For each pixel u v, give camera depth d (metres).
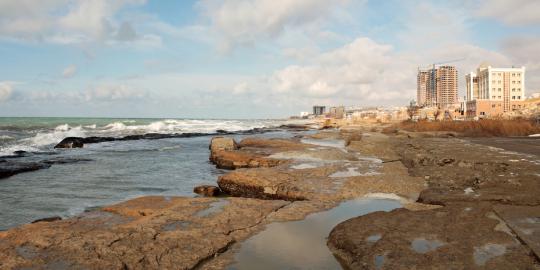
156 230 8.81
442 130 62.53
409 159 22.27
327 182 15.27
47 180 19.38
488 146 28.92
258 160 23.75
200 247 7.89
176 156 30.92
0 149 32.50
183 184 18.58
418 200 12.51
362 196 13.19
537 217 8.78
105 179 19.83
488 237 7.58
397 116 157.38
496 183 13.40
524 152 24.19
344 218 10.44
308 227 9.59
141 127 76.25
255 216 10.33
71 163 25.92
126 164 25.81
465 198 11.52
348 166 19.78
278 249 8.05
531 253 6.66
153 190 16.98
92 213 10.80
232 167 24.42
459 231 8.04
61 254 7.27
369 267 6.61
